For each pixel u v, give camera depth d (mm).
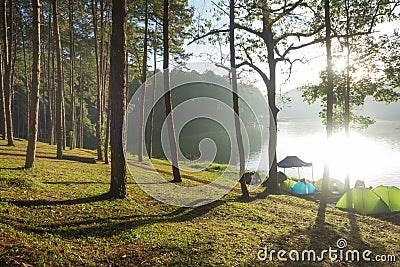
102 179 11898
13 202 7148
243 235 6938
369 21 14367
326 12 11680
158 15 20141
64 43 31016
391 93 16938
